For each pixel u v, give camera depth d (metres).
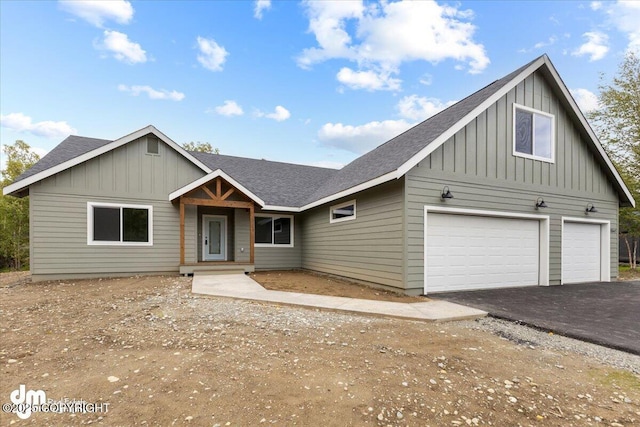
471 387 3.21
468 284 8.70
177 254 11.70
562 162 10.35
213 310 6.20
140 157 11.30
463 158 8.60
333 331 4.93
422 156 7.68
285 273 12.71
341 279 10.70
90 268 10.50
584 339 4.80
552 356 4.17
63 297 7.45
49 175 9.83
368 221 9.30
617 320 5.75
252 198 12.21
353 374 3.41
